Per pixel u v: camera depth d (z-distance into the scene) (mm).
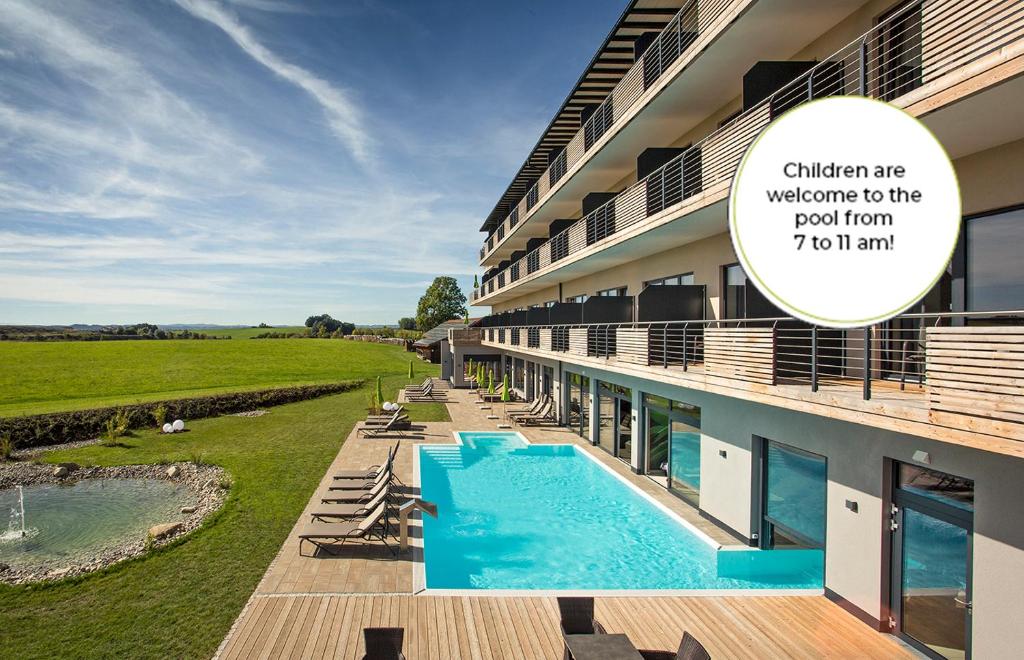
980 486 6273
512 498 14883
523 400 34844
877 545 7812
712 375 10484
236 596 8727
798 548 9805
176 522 12531
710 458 12547
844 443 8484
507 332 32125
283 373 51031
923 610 7207
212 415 28281
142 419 25078
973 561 6359
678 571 10375
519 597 8680
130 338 70625
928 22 6328
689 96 13680
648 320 14094
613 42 18266
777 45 11062
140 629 7781
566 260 21141
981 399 5348
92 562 10312
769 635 7637
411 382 46875
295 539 11172
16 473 17516
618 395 18688
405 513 10594
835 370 9672
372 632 6031
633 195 15422
